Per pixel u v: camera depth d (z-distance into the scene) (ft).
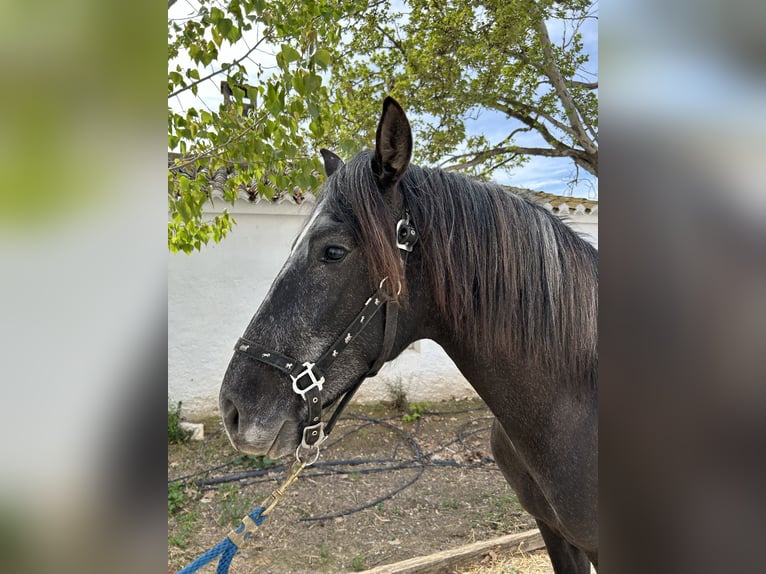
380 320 3.78
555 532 5.16
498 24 15.31
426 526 9.59
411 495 10.76
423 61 15.81
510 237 3.90
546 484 4.06
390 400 16.30
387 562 8.43
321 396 3.69
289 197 13.97
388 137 3.64
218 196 13.39
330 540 9.09
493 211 3.97
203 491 10.82
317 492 10.84
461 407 16.30
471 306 3.91
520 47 16.20
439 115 16.56
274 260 15.28
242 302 15.03
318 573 8.13
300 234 3.99
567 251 4.00
